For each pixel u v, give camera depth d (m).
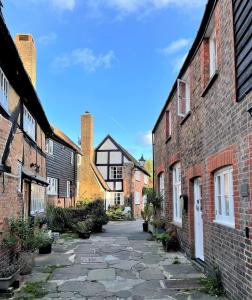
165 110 14.22
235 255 5.76
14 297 6.46
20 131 10.77
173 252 11.14
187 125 9.97
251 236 5.04
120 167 37.09
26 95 11.75
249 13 5.06
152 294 6.57
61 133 26.50
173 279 7.67
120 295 6.56
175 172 12.75
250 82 5.00
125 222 29.34
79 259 10.21
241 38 5.41
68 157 26.95
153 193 16.55
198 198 9.27
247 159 5.18
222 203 6.81
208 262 7.64
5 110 9.02
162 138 15.33
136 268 8.87
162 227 14.59
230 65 6.02
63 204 25.14
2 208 7.54
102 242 14.10
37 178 13.22
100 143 37.66
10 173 8.32
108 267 9.05
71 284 7.36
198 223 9.27
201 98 8.27
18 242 8.18
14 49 8.36
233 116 5.84
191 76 9.41
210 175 7.48
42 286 7.19
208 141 7.61
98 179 32.59
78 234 15.99
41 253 11.19
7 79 9.62
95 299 6.33
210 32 7.80
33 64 16.42
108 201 36.34
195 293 6.55
